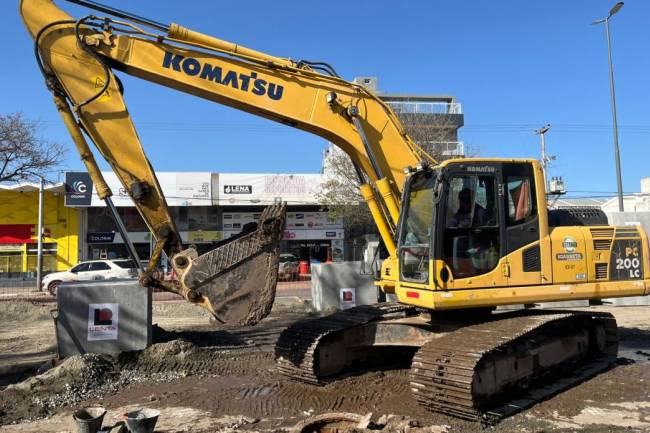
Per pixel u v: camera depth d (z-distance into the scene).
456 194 6.35
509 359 6.19
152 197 6.14
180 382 7.43
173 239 6.14
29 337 11.62
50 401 6.55
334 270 14.15
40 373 7.96
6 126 19.64
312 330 7.33
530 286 6.59
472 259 6.33
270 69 6.76
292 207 37.03
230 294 5.94
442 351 5.84
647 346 9.87
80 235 34.91
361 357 7.84
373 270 8.16
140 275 6.04
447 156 25.72
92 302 8.55
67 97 6.20
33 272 34.06
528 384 6.57
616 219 14.75
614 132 23.00
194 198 34.50
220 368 8.20
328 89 6.90
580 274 6.89
